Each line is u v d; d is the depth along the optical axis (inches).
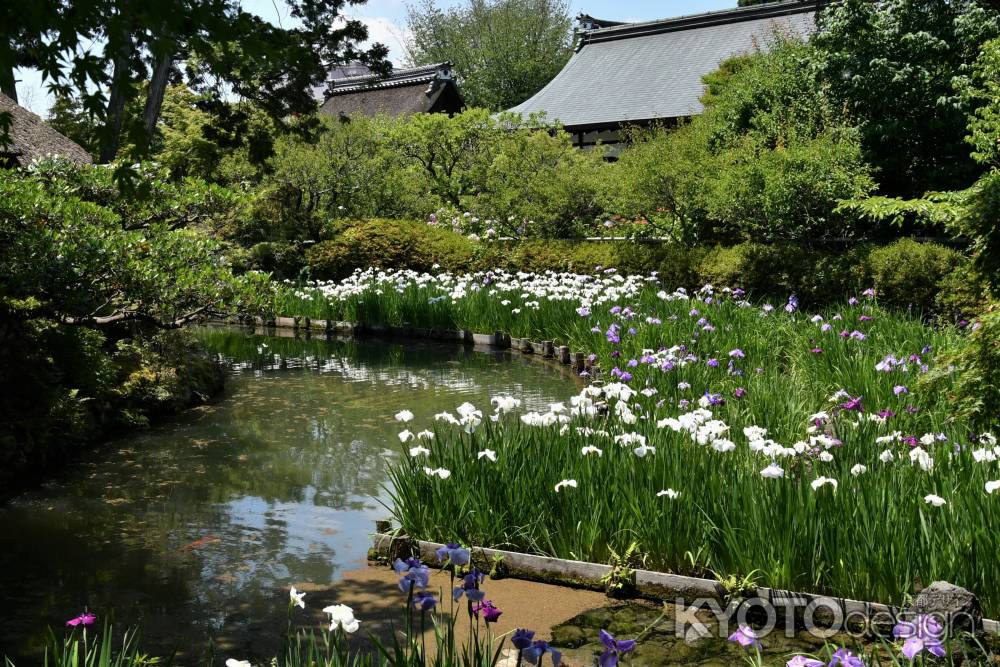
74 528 248.4
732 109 727.7
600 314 503.5
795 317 483.8
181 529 247.0
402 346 597.0
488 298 628.4
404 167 1053.2
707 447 224.4
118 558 224.7
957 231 273.9
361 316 671.8
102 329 424.5
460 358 542.3
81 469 308.5
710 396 277.9
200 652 171.0
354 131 953.5
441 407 397.1
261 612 190.4
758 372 343.9
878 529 176.2
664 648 168.9
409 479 232.2
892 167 614.5
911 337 378.0
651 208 706.2
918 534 176.4
